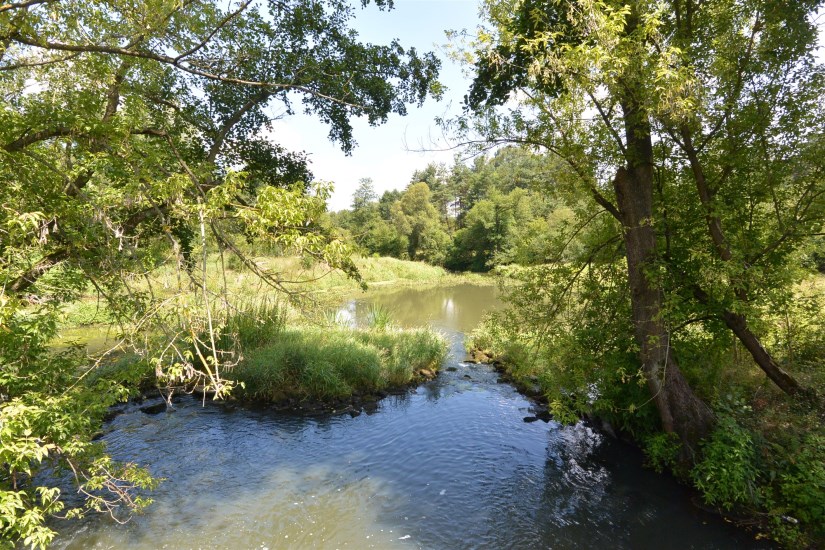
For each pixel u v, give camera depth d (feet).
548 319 28.91
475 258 179.52
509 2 25.93
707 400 24.98
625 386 26.84
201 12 21.16
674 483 22.88
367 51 30.66
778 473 19.60
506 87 27.81
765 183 23.56
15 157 14.94
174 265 14.85
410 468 24.77
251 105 29.07
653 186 26.35
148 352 16.75
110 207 15.46
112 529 18.80
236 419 30.78
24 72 19.21
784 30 21.76
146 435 27.76
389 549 18.12
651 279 22.30
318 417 31.63
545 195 30.83
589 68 20.11
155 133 20.59
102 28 18.53
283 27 29.01
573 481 23.56
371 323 53.62
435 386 38.96
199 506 20.68
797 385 23.29
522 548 18.42
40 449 12.70
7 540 15.03
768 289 20.89
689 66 20.36
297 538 18.62
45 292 16.42
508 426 30.48
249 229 12.75
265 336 39.45
